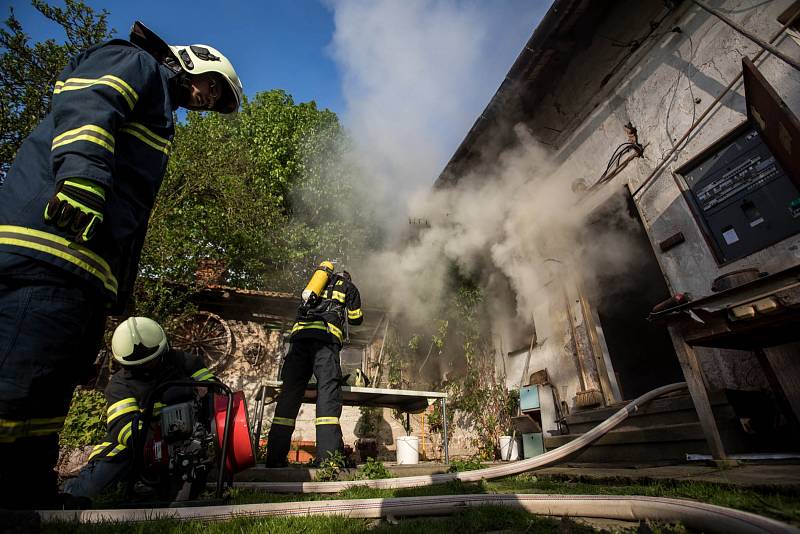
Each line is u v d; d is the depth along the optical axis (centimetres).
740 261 295
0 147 546
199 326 755
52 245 126
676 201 347
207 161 775
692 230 332
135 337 234
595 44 446
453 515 161
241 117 1091
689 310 216
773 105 230
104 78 141
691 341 221
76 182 122
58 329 125
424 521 152
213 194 860
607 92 433
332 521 146
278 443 308
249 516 151
